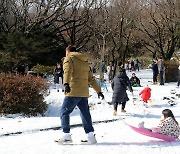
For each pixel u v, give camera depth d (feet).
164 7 131.54
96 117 36.83
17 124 32.55
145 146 23.43
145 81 94.53
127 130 29.40
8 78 43.16
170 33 131.85
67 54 23.54
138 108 44.75
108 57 120.88
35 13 116.78
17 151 22.31
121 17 113.50
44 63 110.22
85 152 21.72
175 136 25.23
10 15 115.14
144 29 132.46
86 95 23.15
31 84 42.70
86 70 23.15
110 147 23.06
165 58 132.16
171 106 47.21
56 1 110.93
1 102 40.88
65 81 22.06
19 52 95.04
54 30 117.60
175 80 91.56
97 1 122.01
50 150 22.29
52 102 51.85
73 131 29.25
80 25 122.93
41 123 32.73
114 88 39.60
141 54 171.73
